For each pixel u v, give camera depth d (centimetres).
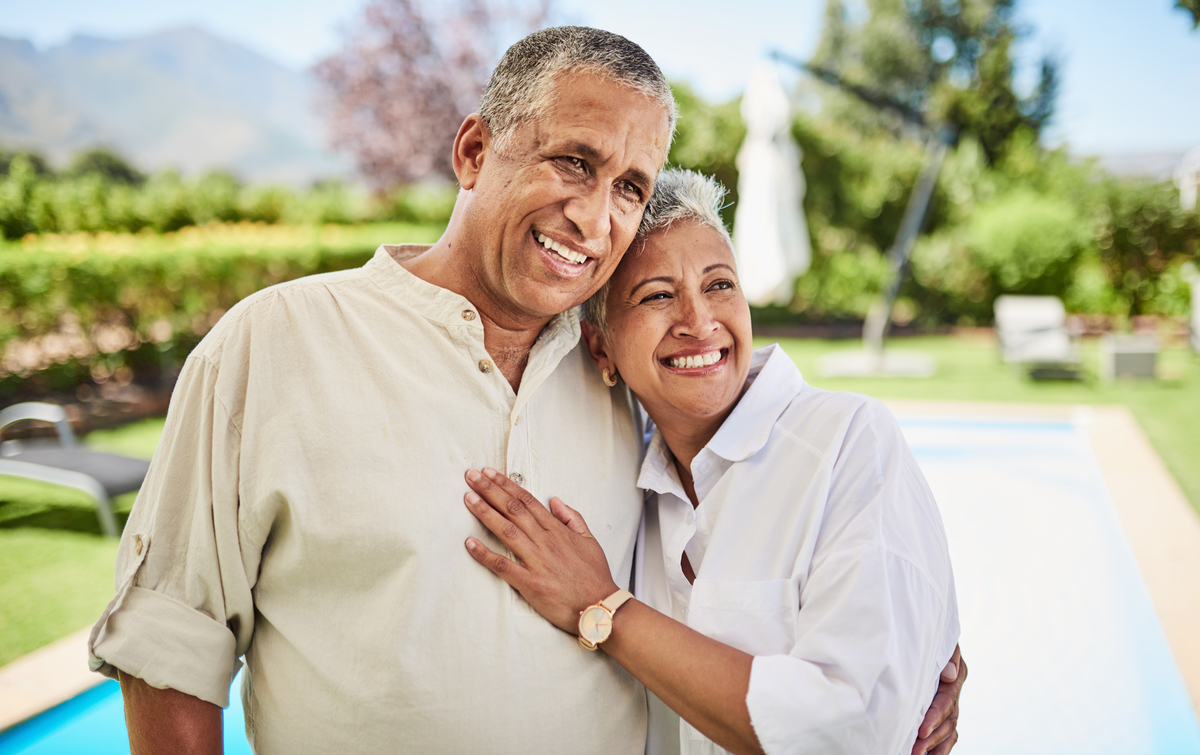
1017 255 1290
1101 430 609
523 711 118
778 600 125
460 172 129
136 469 443
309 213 1628
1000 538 479
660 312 131
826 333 1309
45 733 263
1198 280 1108
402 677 113
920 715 123
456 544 118
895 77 2394
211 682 115
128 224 1241
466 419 123
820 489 126
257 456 115
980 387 845
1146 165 2650
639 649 118
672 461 151
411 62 1944
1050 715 306
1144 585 353
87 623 335
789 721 108
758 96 941
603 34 120
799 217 968
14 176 1144
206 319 907
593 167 118
